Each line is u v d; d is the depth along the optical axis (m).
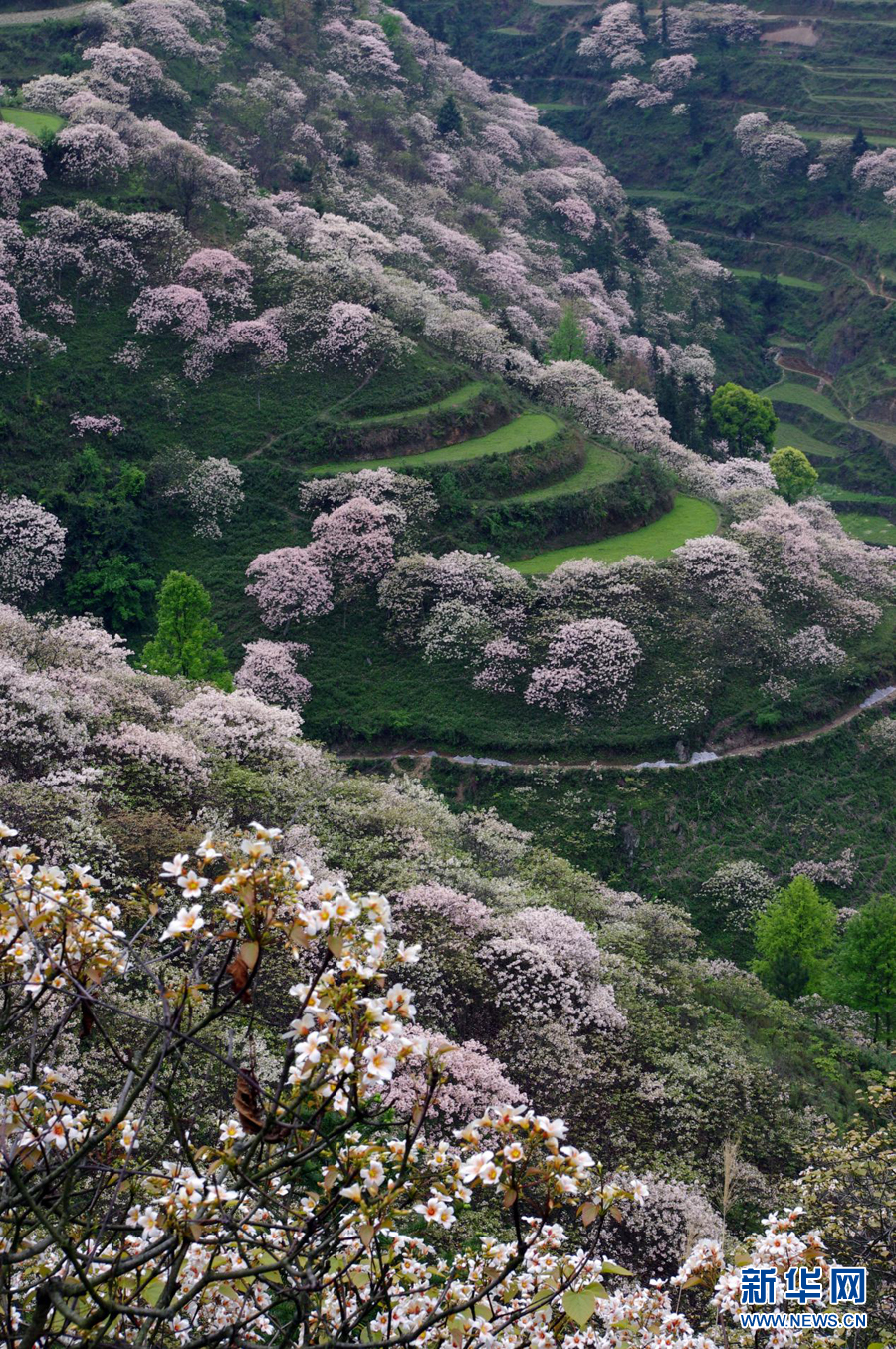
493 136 138.62
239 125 108.12
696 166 172.12
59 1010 18.73
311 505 69.62
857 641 68.31
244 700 41.28
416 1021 27.91
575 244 131.25
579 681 61.34
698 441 102.12
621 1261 23.97
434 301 85.69
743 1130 28.19
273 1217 8.38
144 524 68.06
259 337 76.62
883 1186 20.33
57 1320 7.73
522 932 31.83
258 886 6.57
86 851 26.31
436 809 44.06
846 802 60.41
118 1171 7.04
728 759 60.69
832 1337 13.12
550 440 76.75
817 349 146.62
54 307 74.62
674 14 187.62
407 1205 7.13
